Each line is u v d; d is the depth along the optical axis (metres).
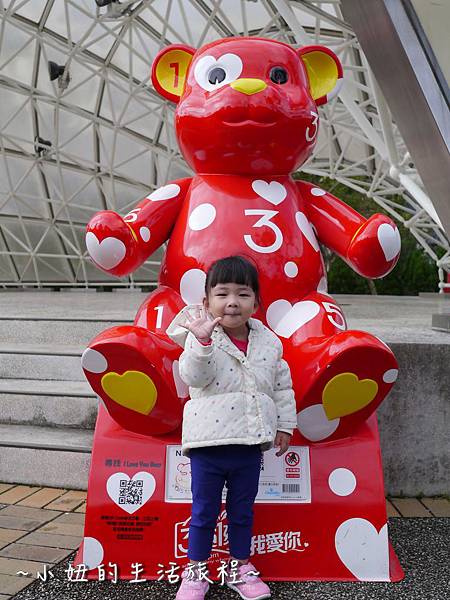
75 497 3.71
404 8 3.24
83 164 18.66
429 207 8.34
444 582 2.72
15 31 15.95
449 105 3.22
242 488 2.54
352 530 2.77
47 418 4.34
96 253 3.06
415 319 7.05
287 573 2.73
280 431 2.58
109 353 2.70
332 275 24.45
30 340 5.71
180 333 2.54
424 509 3.67
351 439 2.94
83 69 16.73
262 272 3.05
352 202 25.84
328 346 2.75
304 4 10.77
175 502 2.78
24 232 19.67
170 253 3.24
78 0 15.02
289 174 3.44
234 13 14.54
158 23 15.42
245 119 3.07
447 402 3.85
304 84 3.32
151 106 17.25
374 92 8.56
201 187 3.30
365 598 2.56
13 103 17.59
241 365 2.52
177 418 2.85
